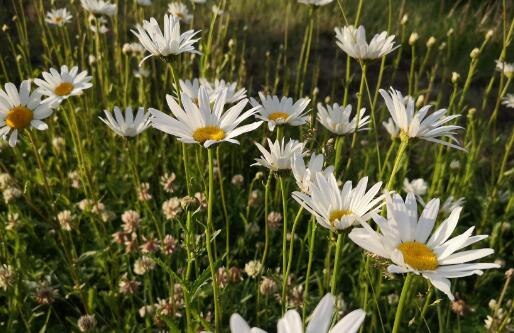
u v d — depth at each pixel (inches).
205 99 8.8
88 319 11.5
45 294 12.2
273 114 11.4
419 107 12.9
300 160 8.4
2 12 23.1
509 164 21.8
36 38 24.2
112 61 23.9
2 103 10.5
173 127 8.4
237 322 3.9
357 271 14.7
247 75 27.2
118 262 14.8
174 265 14.1
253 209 17.0
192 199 8.2
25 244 14.7
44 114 10.8
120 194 17.7
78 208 16.8
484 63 30.5
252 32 31.4
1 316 13.2
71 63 19.2
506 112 27.4
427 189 17.4
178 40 10.4
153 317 12.3
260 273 12.0
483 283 15.6
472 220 19.0
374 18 34.5
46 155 19.4
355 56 11.1
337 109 12.1
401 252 6.3
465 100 27.8
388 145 21.5
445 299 14.1
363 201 7.4
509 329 12.2
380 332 13.6
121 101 20.0
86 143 17.2
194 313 8.2
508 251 17.8
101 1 17.1
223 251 15.8
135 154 17.7
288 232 16.6
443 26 33.6
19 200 16.1
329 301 4.3
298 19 33.0
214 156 18.5
